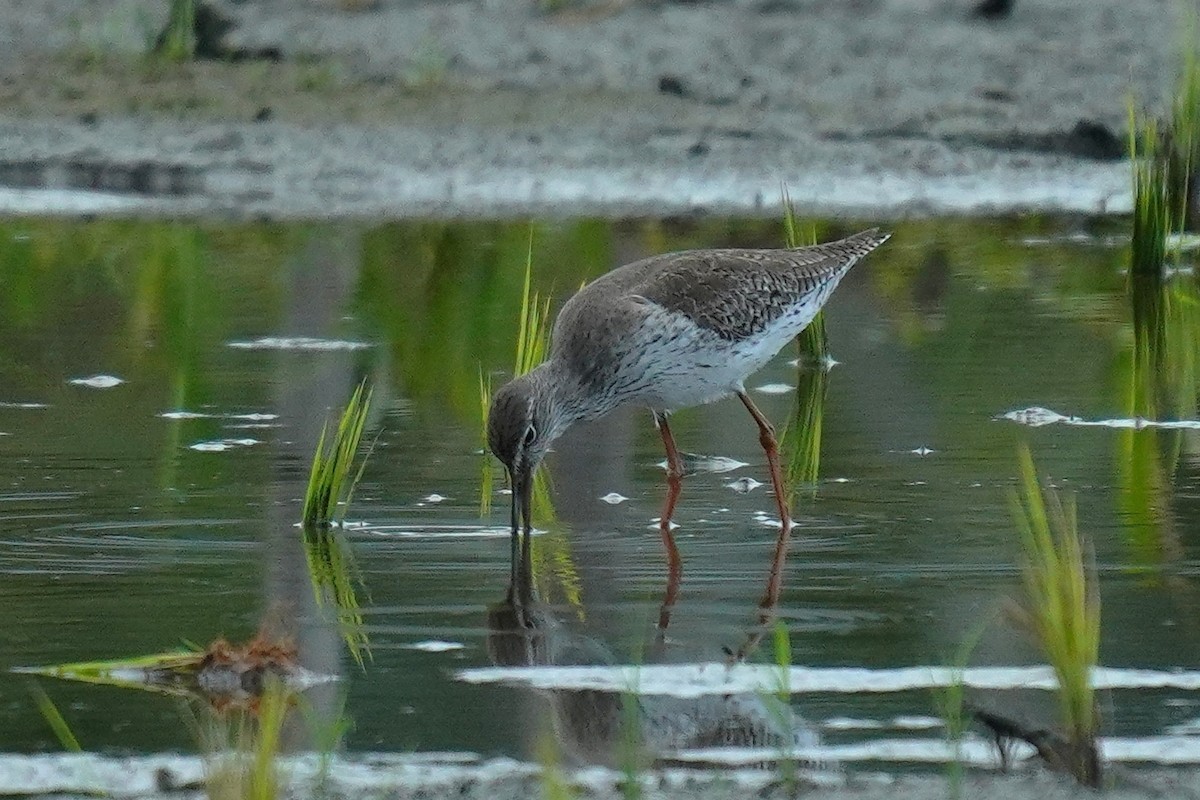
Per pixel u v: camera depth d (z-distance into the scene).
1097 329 15.95
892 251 18.88
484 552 10.58
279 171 22.45
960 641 8.91
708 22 26.86
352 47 26.42
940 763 7.50
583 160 22.52
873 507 11.30
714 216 20.17
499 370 14.79
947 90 24.36
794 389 14.41
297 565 10.26
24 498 11.46
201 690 8.40
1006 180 21.84
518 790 7.20
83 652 8.84
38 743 7.76
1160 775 7.30
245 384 14.41
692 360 11.86
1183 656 8.60
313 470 11.02
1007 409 13.56
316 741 7.72
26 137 23.53
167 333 16.11
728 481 12.16
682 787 7.24
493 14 27.45
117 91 25.08
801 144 22.92
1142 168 18.64
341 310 16.95
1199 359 14.91
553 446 13.14
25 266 18.52
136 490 11.67
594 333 11.70
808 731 7.82
